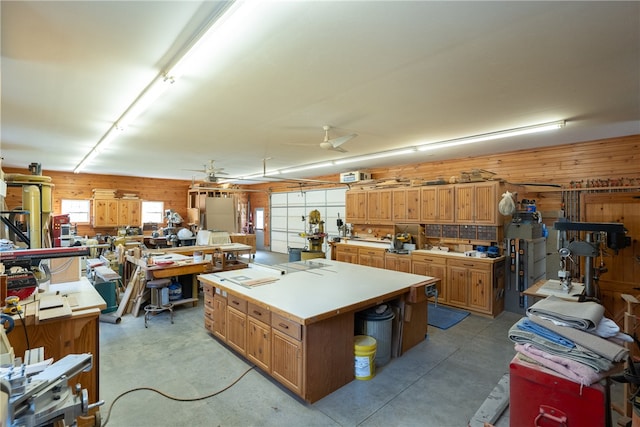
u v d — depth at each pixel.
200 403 2.56
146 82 2.85
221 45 2.20
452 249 5.82
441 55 2.36
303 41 2.16
